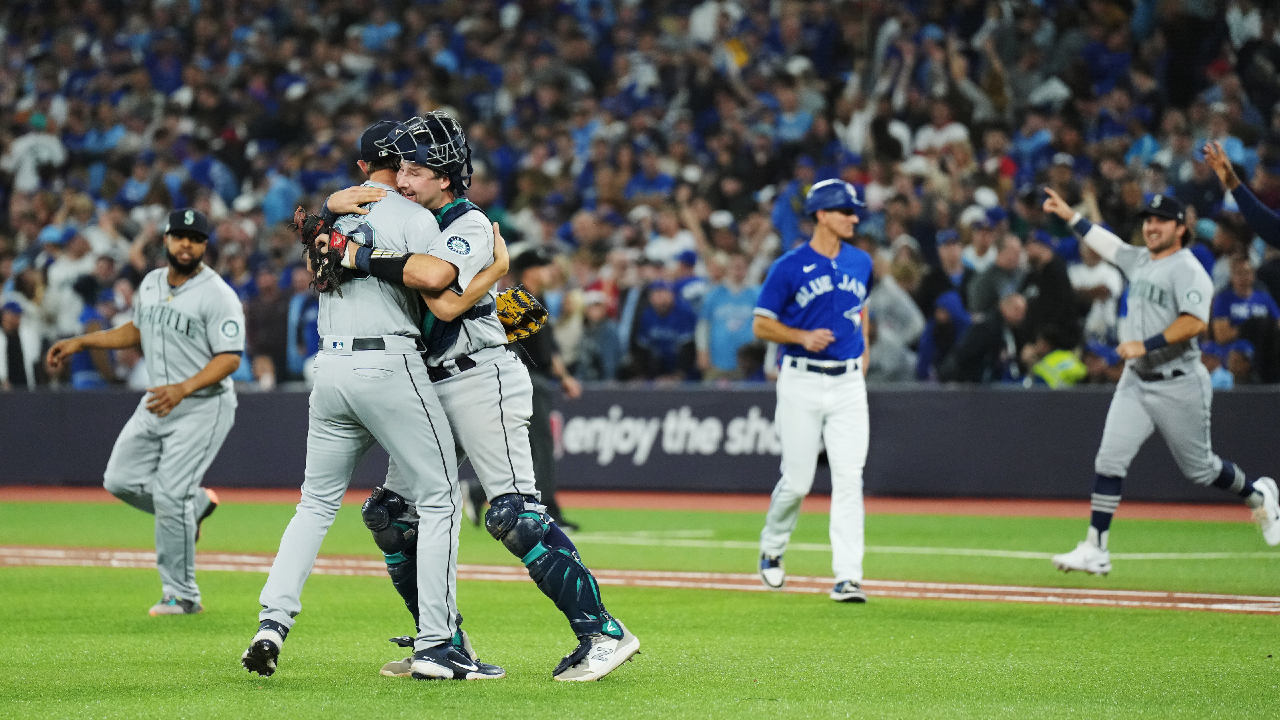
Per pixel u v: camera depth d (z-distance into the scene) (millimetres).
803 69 71312
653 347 57438
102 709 18094
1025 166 62875
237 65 91688
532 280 40625
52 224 73562
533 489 20203
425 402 19531
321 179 74562
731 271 56281
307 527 20109
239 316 27641
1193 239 54281
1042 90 67125
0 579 33250
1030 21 68500
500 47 85438
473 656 21016
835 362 29375
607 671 19859
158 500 27297
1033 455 50000
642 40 81688
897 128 65562
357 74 87875
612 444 55688
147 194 73250
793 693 19203
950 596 29875
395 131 19484
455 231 19094
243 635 24875
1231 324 48406
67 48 95062
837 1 75500
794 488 29844
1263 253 52625
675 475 54719
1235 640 24047
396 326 19406
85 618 27047
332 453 20094
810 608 28234
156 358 27500
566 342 57688
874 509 48312
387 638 24578
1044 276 50625
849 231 29531
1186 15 64250
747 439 53875
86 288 64562
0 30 99188
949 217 57906
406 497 20688
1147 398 30656
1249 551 36844
